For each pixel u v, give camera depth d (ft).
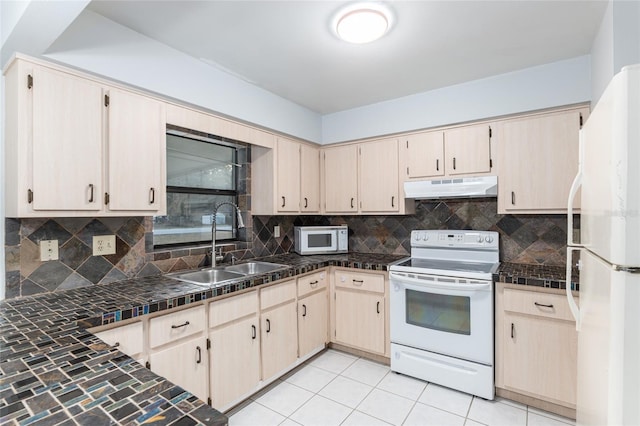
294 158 10.11
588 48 6.64
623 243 2.81
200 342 5.97
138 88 6.05
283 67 7.42
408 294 8.23
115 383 2.64
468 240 9.01
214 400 6.21
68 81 5.18
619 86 2.85
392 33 6.03
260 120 8.58
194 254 8.13
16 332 3.84
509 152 7.95
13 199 4.85
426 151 9.14
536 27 5.86
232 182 9.78
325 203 11.09
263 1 5.08
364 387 7.77
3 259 5.21
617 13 4.83
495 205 8.92
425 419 6.55
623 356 2.80
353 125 10.34
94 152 5.47
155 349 5.27
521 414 6.70
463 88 8.39
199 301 5.96
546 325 6.64
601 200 3.32
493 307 7.24
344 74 7.84
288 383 7.95
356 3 5.14
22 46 4.63
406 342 8.23
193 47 6.52
